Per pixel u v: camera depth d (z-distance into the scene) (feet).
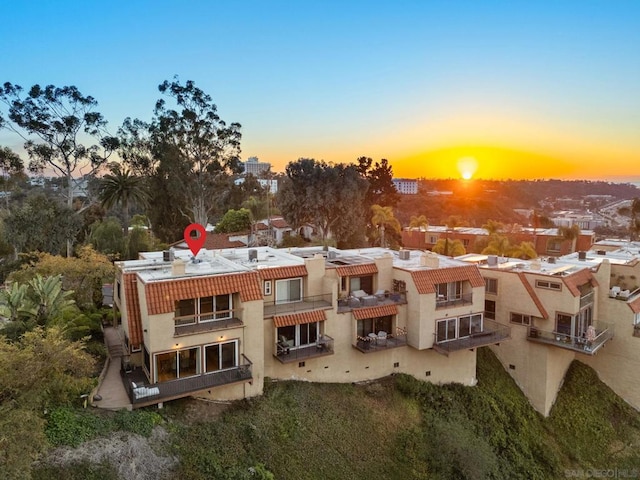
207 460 65.36
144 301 71.26
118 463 57.67
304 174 209.26
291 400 82.23
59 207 171.94
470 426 95.04
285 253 107.34
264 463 69.62
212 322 76.28
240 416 75.00
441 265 104.37
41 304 81.97
